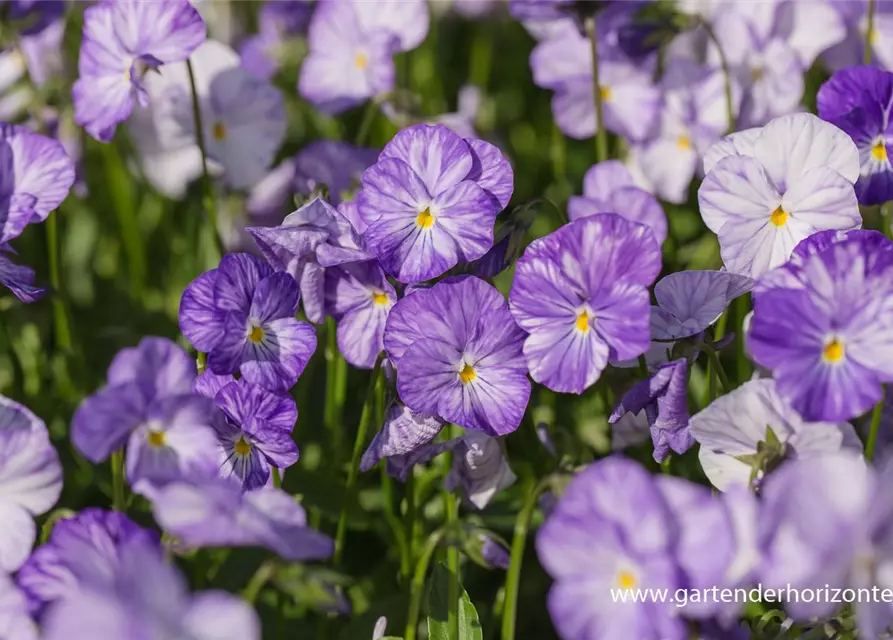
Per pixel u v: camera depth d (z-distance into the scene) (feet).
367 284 2.02
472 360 1.97
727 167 2.00
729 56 2.44
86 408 1.85
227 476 1.95
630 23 2.40
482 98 2.82
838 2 2.50
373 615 2.13
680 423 1.98
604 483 1.80
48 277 2.59
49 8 2.46
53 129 2.41
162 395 1.87
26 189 2.07
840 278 1.87
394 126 2.64
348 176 2.35
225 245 2.53
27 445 1.89
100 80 2.19
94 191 2.69
